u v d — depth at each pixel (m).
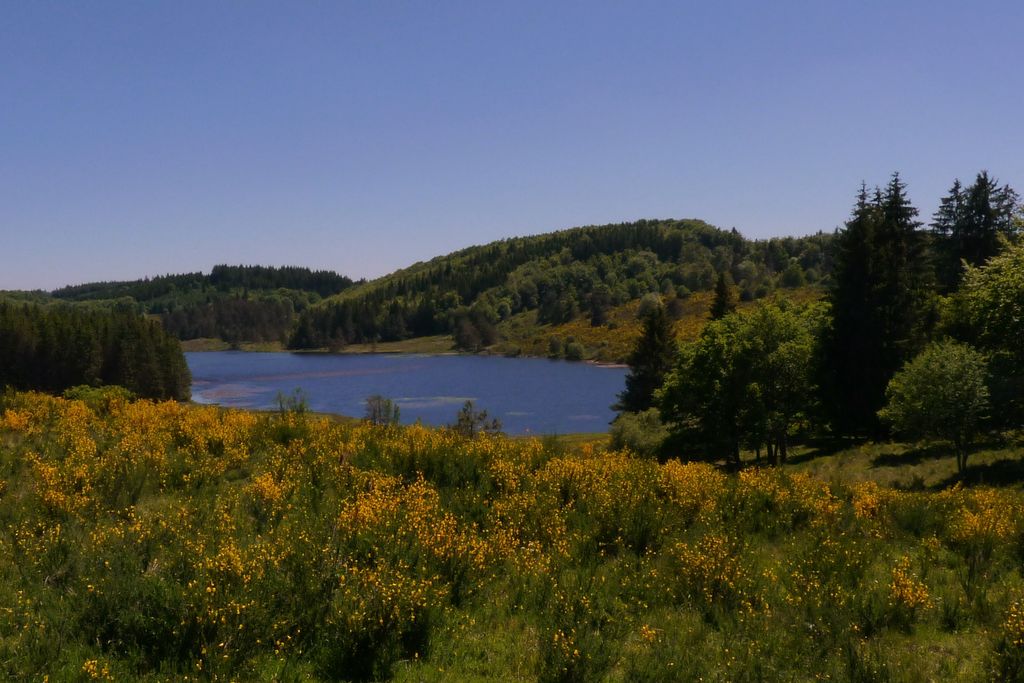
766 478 12.20
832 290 37.78
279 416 19.02
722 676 5.09
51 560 6.59
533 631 5.95
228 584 5.54
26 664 4.59
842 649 5.47
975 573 7.59
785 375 34.28
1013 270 20.95
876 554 8.46
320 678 5.03
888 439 34.03
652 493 10.28
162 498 10.03
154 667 4.86
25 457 11.99
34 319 92.81
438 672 5.19
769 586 7.05
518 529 8.51
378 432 15.58
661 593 6.82
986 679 5.07
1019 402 22.75
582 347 140.00
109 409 21.64
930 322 35.94
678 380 36.38
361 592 5.70
